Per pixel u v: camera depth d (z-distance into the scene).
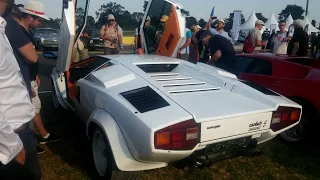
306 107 3.83
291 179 3.04
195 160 2.48
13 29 2.31
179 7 4.59
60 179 2.94
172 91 2.79
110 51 7.89
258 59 4.60
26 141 1.65
